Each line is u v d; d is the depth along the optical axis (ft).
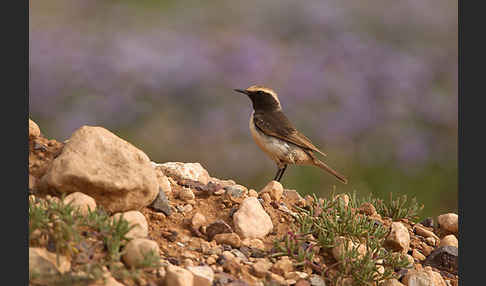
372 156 73.56
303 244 33.60
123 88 77.61
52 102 75.61
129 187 30.01
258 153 73.67
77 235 27.14
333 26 98.37
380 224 37.42
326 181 69.41
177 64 81.10
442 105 80.79
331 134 75.72
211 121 76.13
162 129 75.15
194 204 35.50
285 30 98.07
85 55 81.41
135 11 104.27
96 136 31.40
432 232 41.70
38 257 26.00
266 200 37.06
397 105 79.77
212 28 99.86
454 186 71.41
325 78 82.38
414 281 33.58
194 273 28.14
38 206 28.17
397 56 89.30
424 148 74.33
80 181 29.43
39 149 33.37
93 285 25.79
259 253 32.14
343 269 32.30
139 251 27.55
